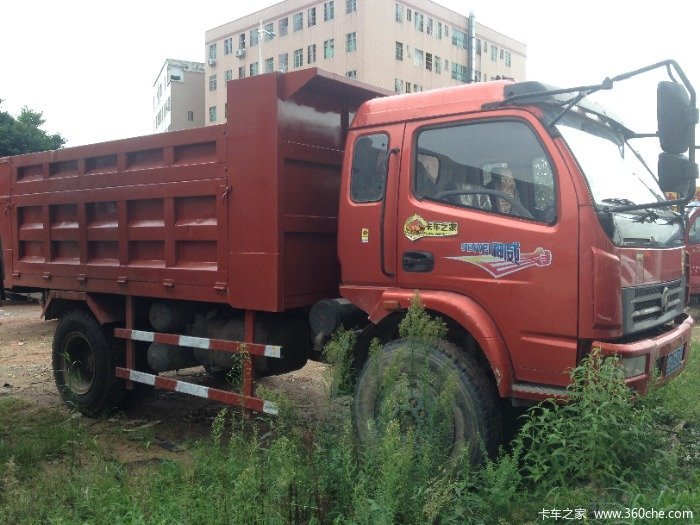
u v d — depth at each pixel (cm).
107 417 621
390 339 462
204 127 506
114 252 596
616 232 388
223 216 496
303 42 4850
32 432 544
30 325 1196
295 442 399
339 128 525
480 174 414
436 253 424
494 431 403
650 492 354
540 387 391
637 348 379
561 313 380
